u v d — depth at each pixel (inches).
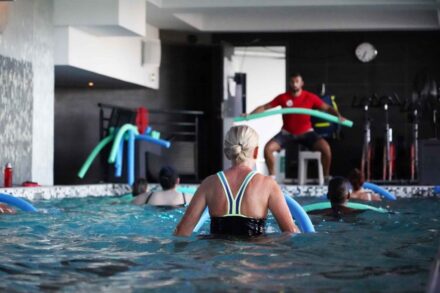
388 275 143.6
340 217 256.1
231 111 693.3
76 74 556.4
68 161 653.9
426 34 682.8
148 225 240.8
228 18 669.3
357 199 351.3
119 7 495.2
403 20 655.8
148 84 651.5
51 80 490.6
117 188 466.9
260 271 148.1
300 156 575.5
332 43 690.8
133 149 507.8
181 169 583.5
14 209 280.7
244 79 731.4
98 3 495.8
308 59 691.4
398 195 439.5
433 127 667.4
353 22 660.1
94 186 447.8
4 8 330.3
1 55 418.9
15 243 194.9
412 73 685.3
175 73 687.7
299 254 168.1
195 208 188.5
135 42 619.5
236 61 854.5
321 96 636.1
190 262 158.4
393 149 629.6
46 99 483.2
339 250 176.1
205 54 692.7
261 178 188.4
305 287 132.4
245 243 180.1
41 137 477.4
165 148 575.5
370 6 567.8
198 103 690.8
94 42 541.3
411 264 157.1
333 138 627.8
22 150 449.4
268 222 231.3
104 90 664.4
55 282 140.8
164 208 302.5
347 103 688.4
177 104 687.1
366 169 662.5
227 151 188.5
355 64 689.0
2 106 421.1
